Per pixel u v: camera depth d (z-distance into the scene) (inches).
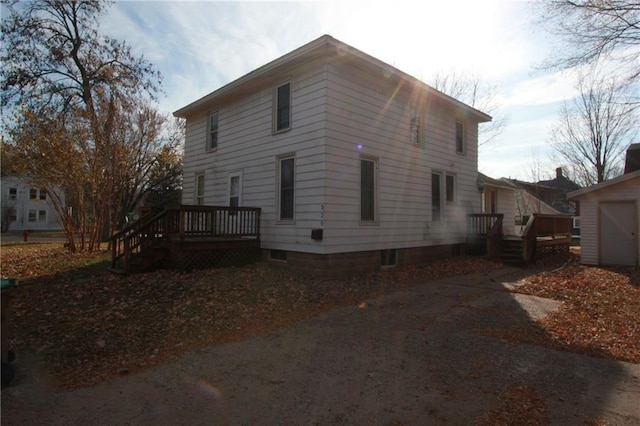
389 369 161.2
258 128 451.8
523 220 868.0
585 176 1128.2
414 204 471.2
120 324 222.2
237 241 406.6
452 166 544.4
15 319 231.3
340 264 374.3
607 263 491.2
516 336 206.5
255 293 294.4
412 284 358.9
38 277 378.0
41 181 580.4
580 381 149.2
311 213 373.4
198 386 145.6
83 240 636.1
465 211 569.6
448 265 469.1
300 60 383.6
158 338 202.1
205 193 547.5
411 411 125.5
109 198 676.7
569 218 661.9
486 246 549.3
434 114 513.3
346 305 279.1
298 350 185.3
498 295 311.9
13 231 1615.4
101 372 159.6
